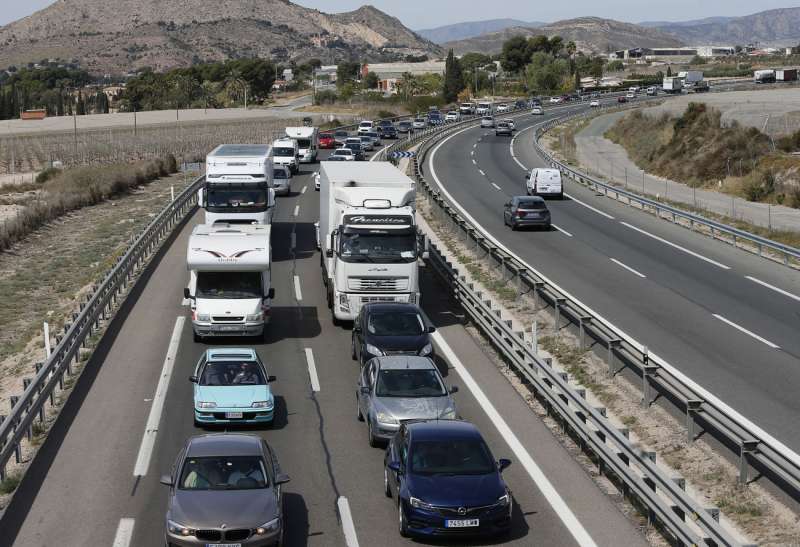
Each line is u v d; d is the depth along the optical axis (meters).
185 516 18.25
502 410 28.56
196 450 20.20
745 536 19.73
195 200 77.38
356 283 39.09
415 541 19.52
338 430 26.97
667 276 48.78
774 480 22.67
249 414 26.31
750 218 71.81
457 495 19.28
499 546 19.17
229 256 36.28
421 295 46.34
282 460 24.39
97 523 20.20
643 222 68.44
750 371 31.88
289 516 20.78
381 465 24.16
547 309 41.72
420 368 27.17
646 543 19.27
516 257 54.12
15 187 99.62
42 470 23.47
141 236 51.81
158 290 45.88
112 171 98.31
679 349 34.66
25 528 19.95
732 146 99.44
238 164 51.47
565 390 25.94
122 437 25.94
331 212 40.94
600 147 137.38
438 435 21.22
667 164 107.50
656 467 19.97
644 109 164.25
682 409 28.00
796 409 27.84
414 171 90.69
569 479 22.94
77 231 70.62
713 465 23.70
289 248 58.31
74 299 48.75
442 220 66.75
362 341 33.25
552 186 81.12
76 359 34.06
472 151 124.62
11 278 55.09
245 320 36.06
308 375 32.72
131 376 32.00
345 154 104.38
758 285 46.81
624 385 30.56
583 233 63.25
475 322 40.09
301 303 44.31
